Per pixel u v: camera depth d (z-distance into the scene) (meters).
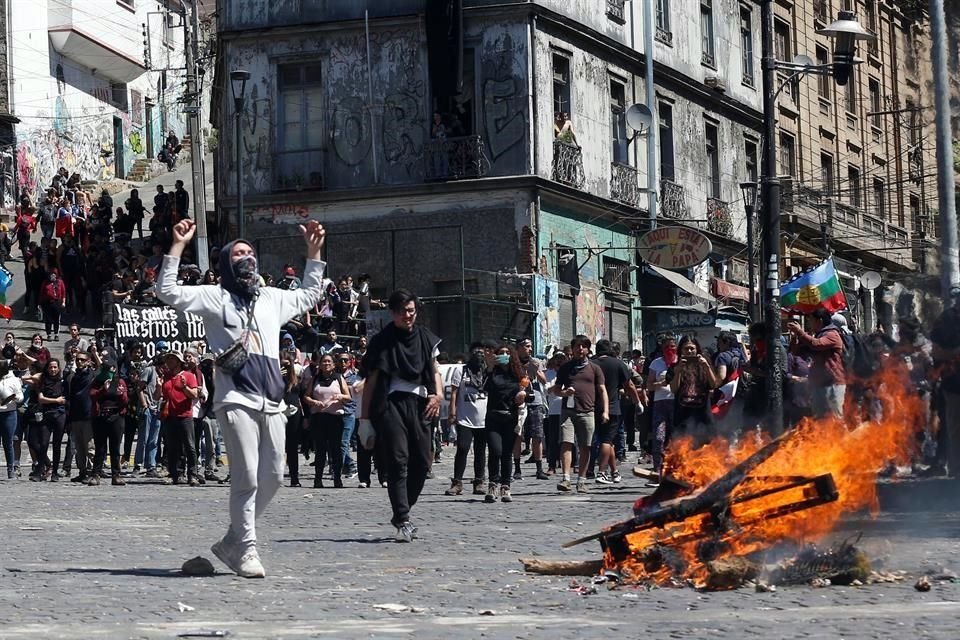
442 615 7.96
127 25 62.75
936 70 24.39
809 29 54.69
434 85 36.53
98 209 43.03
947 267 23.97
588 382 19.69
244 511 9.96
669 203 42.84
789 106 52.41
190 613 8.06
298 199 37.28
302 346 31.27
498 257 36.56
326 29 37.19
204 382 23.39
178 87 69.81
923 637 6.86
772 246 24.11
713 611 7.95
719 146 47.16
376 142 37.12
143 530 14.29
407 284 36.88
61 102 57.53
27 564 10.92
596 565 9.80
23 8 54.94
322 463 21.70
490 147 36.81
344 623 7.61
